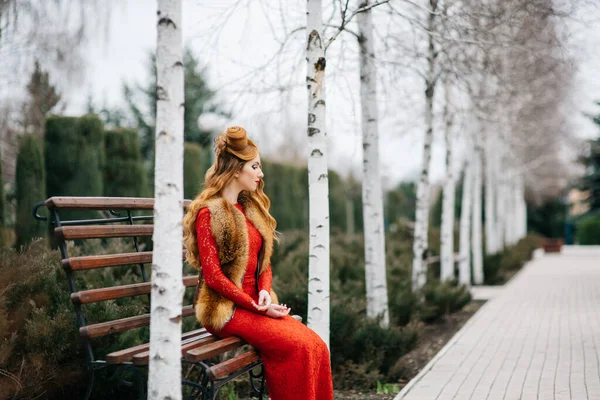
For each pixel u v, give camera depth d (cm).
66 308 415
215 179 375
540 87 1292
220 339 368
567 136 2180
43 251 487
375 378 561
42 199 839
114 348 420
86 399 348
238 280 362
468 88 750
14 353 396
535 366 590
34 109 1174
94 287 459
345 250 1202
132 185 1070
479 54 907
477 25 643
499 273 1786
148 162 2506
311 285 476
